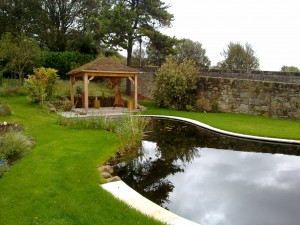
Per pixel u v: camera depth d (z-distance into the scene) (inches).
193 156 325.7
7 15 1071.6
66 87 808.9
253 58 1534.2
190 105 698.8
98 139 356.2
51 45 1107.3
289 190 224.7
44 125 433.4
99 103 720.3
